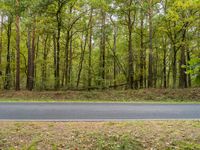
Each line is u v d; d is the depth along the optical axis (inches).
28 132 325.1
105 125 367.6
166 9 951.0
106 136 317.1
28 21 839.7
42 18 866.8
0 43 1214.9
